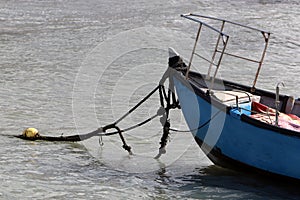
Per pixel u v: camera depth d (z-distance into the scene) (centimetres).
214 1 9850
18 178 2895
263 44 6831
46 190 2777
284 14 8756
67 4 9106
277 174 2833
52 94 4475
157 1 9688
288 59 6100
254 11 9000
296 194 2814
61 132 3616
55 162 3127
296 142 2684
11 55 5850
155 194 2795
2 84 4725
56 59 5712
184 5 9381
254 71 5531
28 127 3681
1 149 3262
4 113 3950
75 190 2797
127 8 8950
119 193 2791
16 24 7481
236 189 2856
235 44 6856
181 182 2945
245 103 3006
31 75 5050
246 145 2838
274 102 3169
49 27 7369
